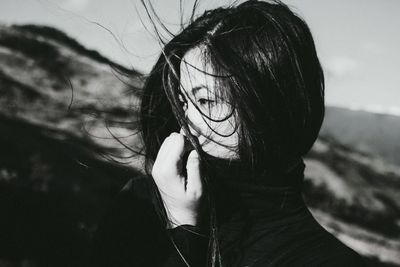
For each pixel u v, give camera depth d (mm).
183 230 914
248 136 934
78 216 6020
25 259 5012
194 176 925
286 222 933
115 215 1031
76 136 9492
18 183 6180
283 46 947
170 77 1003
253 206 947
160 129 1130
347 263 897
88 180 6852
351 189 18188
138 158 1148
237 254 923
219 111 951
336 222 15023
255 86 923
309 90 964
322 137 23656
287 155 956
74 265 5277
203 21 1010
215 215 915
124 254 992
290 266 890
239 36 943
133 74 1150
